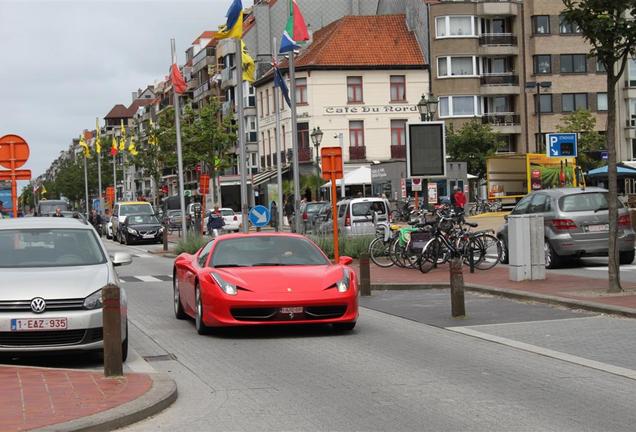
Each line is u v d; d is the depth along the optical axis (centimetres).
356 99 7081
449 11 7100
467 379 914
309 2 8331
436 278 2045
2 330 999
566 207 2133
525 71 7288
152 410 784
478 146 6788
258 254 1346
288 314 1224
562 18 1498
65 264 1131
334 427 720
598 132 7362
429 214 2392
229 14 3192
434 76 7150
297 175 3131
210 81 10094
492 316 1406
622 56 1488
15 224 1215
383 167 5472
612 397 815
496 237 2277
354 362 1036
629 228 2167
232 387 903
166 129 7744
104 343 926
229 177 7719
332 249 2758
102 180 13238
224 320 1230
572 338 1165
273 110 7606
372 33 7306
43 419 725
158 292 2061
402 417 751
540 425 712
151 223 5209
